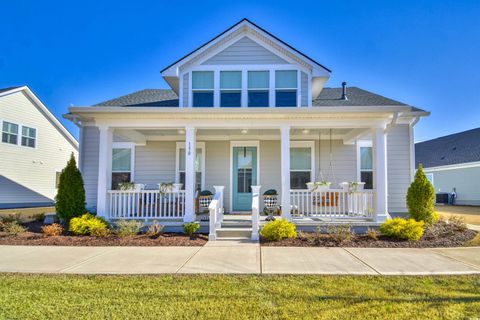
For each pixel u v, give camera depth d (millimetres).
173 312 3367
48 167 20984
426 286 4176
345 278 4516
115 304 3586
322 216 8445
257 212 7570
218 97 10297
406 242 7016
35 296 3828
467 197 20938
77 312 3373
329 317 3242
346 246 6734
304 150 11328
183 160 11453
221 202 8633
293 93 10312
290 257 5789
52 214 9703
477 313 3334
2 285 4230
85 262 5426
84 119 10469
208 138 11359
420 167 8547
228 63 10438
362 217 8633
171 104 11211
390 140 10797
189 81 10406
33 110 19703
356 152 11242
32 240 7234
